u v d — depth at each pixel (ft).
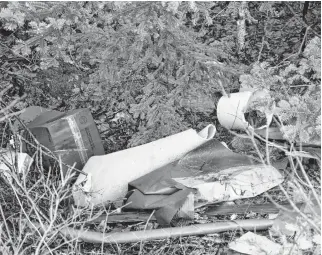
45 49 12.04
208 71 12.94
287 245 10.44
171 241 11.21
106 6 12.59
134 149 12.88
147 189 11.99
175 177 12.19
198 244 11.10
